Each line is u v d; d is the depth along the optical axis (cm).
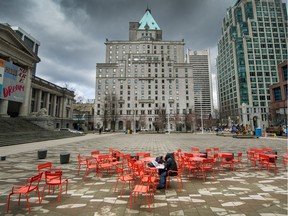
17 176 726
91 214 407
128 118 7719
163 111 7375
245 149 1562
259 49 9225
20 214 407
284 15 9694
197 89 12975
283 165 936
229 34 10431
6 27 3183
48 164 618
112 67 8438
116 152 991
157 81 8281
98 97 8169
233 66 9788
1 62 2948
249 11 9631
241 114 8762
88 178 711
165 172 604
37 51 7725
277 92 5412
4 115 3014
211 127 8438
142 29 10906
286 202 471
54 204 462
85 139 2756
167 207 444
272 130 3972
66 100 6203
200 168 756
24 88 3547
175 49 9756
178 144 2006
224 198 502
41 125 3525
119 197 512
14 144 1886
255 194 533
